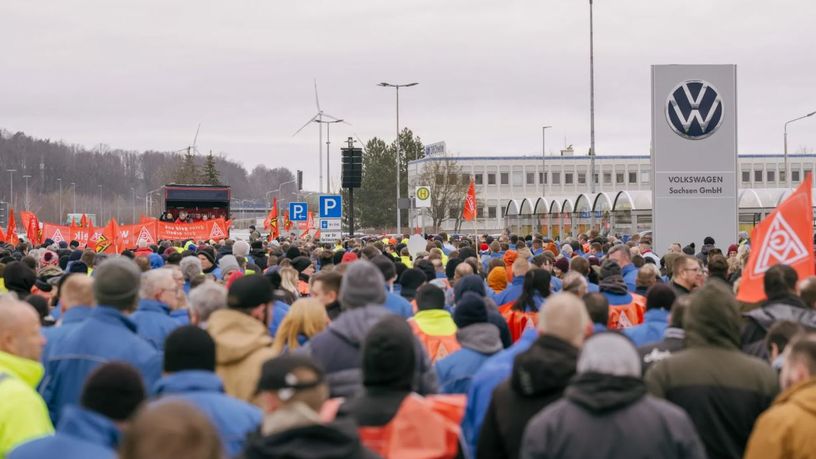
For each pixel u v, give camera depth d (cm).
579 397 432
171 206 5162
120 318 655
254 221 11544
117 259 675
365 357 499
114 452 404
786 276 731
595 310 716
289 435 373
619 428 425
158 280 796
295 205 3572
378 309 635
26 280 1034
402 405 488
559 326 503
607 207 4475
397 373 495
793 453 444
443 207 8788
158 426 279
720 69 2648
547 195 10750
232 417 493
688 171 2658
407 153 11169
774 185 10256
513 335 980
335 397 591
